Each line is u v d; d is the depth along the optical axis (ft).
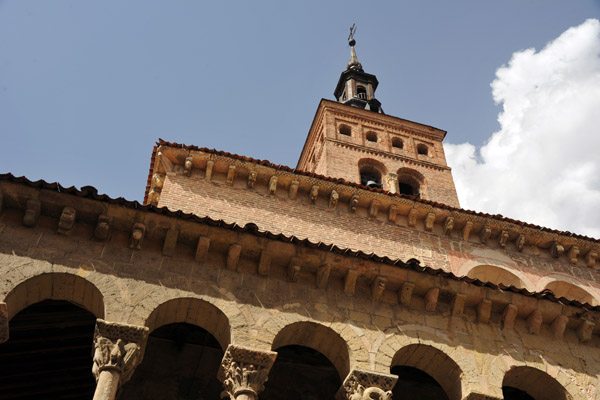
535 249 74.13
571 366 48.49
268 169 70.69
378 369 43.86
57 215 45.32
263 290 46.16
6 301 40.06
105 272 43.60
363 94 135.03
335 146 96.63
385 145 102.37
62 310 51.19
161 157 69.87
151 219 46.06
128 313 42.01
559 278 71.05
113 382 38.34
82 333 52.60
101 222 45.03
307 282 47.73
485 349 47.52
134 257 45.21
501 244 72.95
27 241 43.50
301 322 45.03
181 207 65.31
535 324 49.85
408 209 72.64
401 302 48.34
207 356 54.03
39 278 42.11
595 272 73.20
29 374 53.78
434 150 105.29
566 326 50.88
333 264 47.83
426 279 48.91
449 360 46.24
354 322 46.21
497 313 50.19
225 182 69.92
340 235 68.03
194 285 44.83
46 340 52.29
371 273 48.34
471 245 72.43
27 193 44.52
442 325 48.06
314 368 55.52
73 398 55.88
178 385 52.16
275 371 54.65
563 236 73.77
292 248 47.37
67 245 44.27
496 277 70.90
